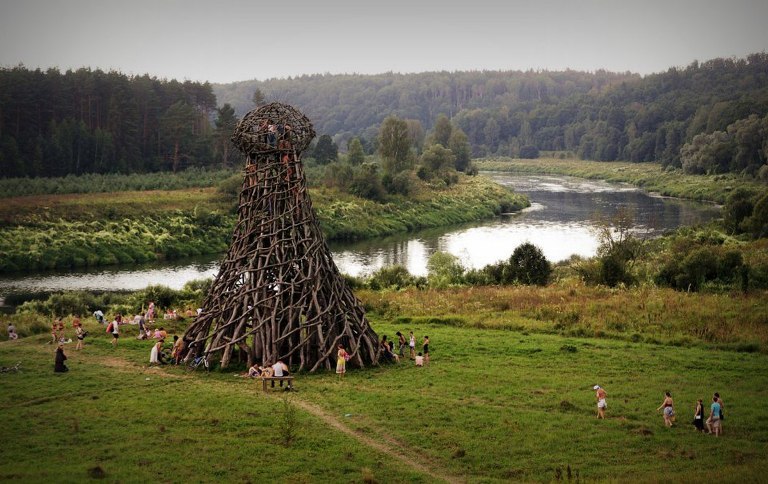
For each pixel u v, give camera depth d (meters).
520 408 38.00
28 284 92.38
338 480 29.05
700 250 74.56
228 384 41.12
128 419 34.66
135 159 167.25
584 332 55.91
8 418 34.31
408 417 36.22
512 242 127.38
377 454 31.88
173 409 36.34
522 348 50.56
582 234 133.75
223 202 136.88
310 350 45.25
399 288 79.00
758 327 54.88
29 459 29.48
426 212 157.00
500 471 30.50
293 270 46.44
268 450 31.56
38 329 56.22
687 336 53.25
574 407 37.97
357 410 37.09
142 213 124.69
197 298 70.25
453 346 51.41
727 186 178.50
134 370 43.59
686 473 29.80
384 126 188.00
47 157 151.25
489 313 63.41
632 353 49.34
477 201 171.88
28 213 114.19
